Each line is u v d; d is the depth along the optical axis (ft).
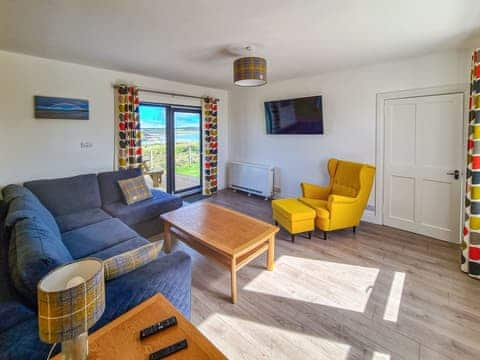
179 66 12.16
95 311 2.85
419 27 7.82
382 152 12.14
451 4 6.47
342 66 12.27
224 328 6.14
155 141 15.78
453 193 10.39
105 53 10.23
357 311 6.69
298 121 14.98
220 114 19.07
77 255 7.06
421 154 11.06
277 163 16.81
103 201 11.22
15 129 10.46
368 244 10.48
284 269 8.66
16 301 4.07
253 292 7.48
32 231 5.21
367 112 12.38
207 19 7.21
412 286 7.69
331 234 11.50
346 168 12.13
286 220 10.84
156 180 15.46
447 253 9.68
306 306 6.89
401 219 11.93
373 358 5.33
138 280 4.85
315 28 7.85
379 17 7.16
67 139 11.86
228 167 19.98
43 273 4.01
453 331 6.00
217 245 7.30
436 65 10.33
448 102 10.20
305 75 14.14
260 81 9.50
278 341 5.78
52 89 11.21
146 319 3.78
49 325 2.57
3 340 3.59
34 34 8.32
